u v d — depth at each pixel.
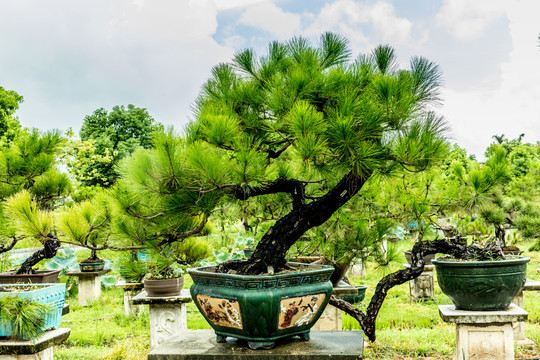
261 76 3.69
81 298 9.99
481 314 4.37
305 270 3.44
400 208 6.02
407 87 3.16
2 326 4.02
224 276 3.14
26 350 3.97
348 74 3.35
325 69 3.58
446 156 3.19
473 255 4.44
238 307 3.12
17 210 4.35
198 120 3.38
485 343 4.52
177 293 6.50
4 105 23.81
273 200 5.02
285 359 3.11
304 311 3.24
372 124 3.01
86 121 35.47
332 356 3.07
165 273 6.70
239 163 3.11
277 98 3.25
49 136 8.25
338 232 5.24
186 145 3.25
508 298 4.40
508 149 23.45
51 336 4.18
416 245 4.32
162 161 3.09
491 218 7.14
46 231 4.35
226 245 12.93
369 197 5.75
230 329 3.30
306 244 5.96
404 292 10.31
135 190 3.25
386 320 7.41
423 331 6.59
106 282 11.55
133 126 35.25
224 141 3.11
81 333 7.13
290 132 3.28
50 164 8.29
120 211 3.73
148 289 6.43
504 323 4.49
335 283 5.82
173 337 3.67
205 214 3.47
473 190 6.15
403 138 3.10
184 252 6.44
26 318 3.92
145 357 5.98
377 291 4.11
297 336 3.54
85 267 10.01
